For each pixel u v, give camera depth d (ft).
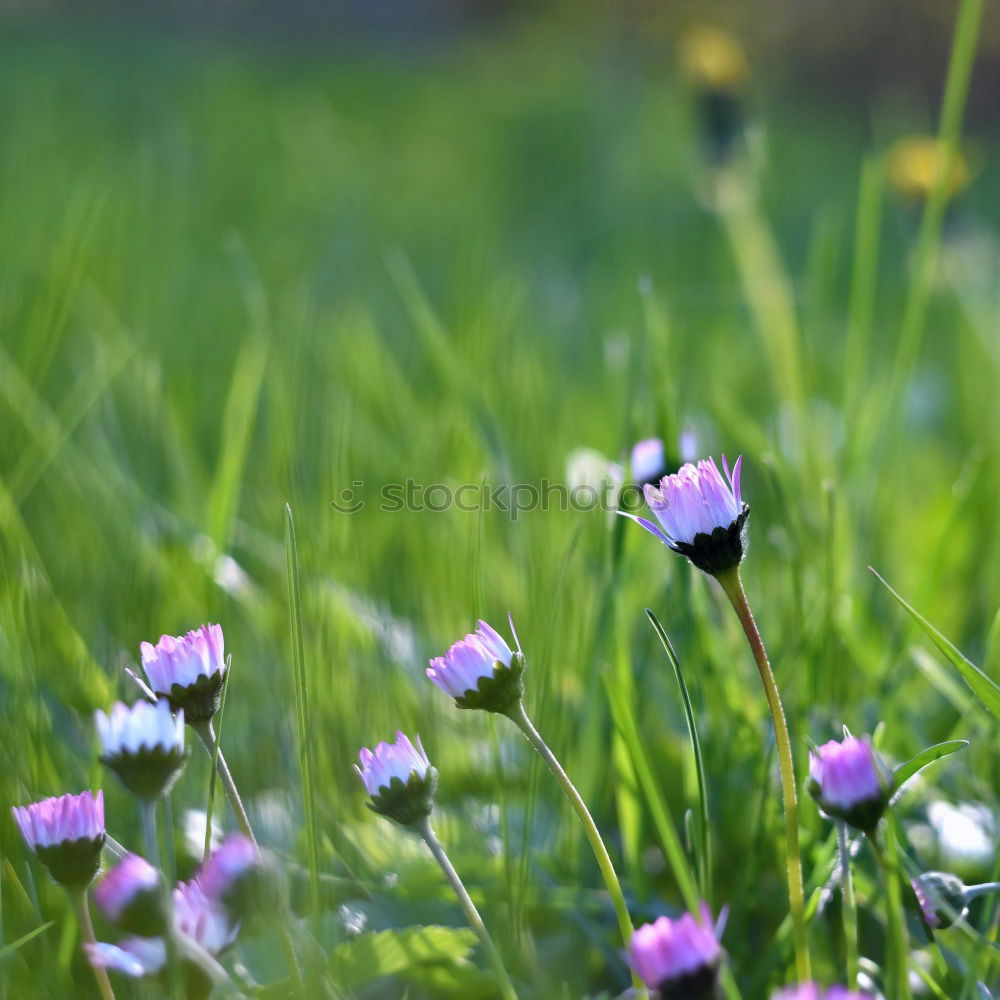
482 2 22.82
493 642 2.70
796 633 3.04
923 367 5.43
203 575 3.17
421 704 3.04
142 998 2.74
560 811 2.93
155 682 2.70
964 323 5.06
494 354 4.23
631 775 2.86
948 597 3.28
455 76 16.14
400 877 2.89
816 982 2.77
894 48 18.90
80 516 3.30
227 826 2.91
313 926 2.73
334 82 14.39
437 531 3.28
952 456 4.52
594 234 8.07
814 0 19.80
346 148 10.03
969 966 2.72
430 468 3.62
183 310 5.25
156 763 2.66
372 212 8.16
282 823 2.92
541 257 7.34
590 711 2.96
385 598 3.21
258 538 3.33
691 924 2.58
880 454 3.55
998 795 2.95
